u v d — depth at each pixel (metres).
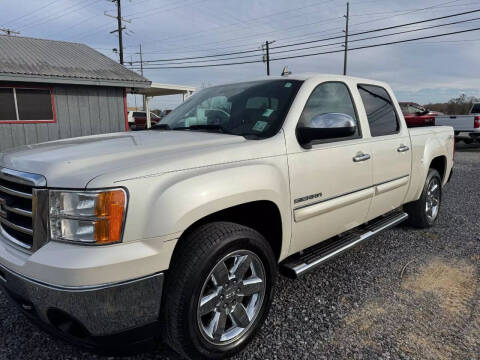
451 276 3.50
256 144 2.53
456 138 16.11
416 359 2.35
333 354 2.41
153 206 1.95
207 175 2.16
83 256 1.82
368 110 3.60
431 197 4.84
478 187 7.72
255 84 3.32
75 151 2.33
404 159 3.93
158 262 1.96
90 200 1.85
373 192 3.47
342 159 3.06
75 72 12.90
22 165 2.16
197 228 2.24
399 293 3.18
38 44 15.55
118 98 14.14
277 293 3.19
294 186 2.67
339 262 3.83
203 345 2.19
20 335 2.63
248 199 2.32
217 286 2.25
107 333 1.93
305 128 2.72
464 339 2.54
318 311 2.91
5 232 2.28
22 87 11.89
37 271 1.89
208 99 3.47
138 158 2.16
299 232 2.80
